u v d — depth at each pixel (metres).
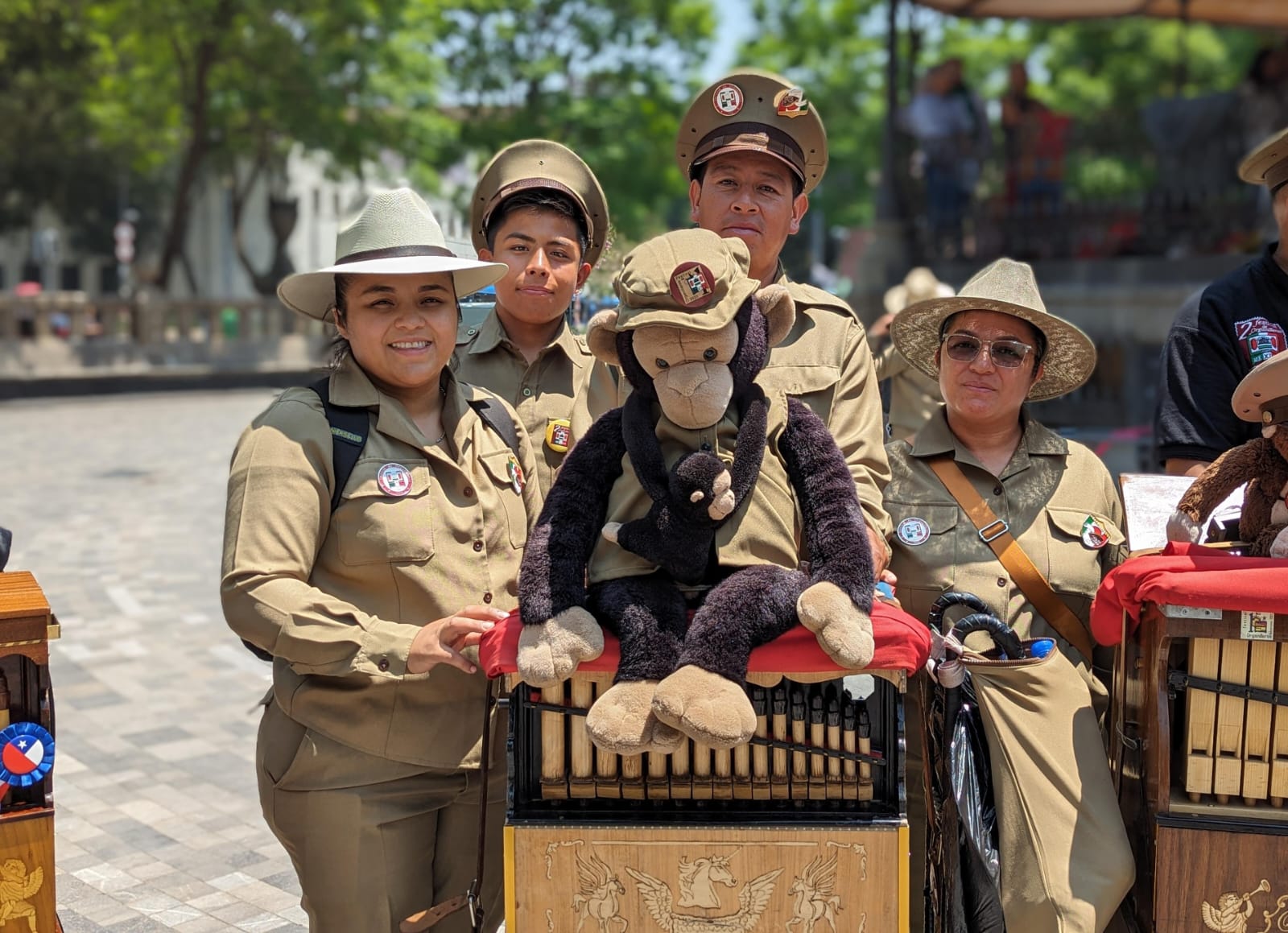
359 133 21.61
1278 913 2.16
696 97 3.03
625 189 21.36
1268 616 2.09
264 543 2.36
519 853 2.15
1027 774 2.39
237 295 37.34
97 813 4.40
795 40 28.06
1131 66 24.44
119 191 33.00
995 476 2.84
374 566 2.45
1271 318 2.97
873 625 2.10
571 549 2.13
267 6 20.67
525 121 21.47
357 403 2.51
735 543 2.17
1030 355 2.74
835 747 2.18
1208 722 2.19
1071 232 12.35
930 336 3.04
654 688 2.04
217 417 17.62
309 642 2.30
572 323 4.16
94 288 38.97
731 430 2.15
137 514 10.06
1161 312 11.13
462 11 21.59
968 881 2.43
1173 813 2.19
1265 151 2.92
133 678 5.95
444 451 2.59
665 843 2.14
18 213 30.28
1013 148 12.77
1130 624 2.40
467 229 4.61
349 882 2.47
